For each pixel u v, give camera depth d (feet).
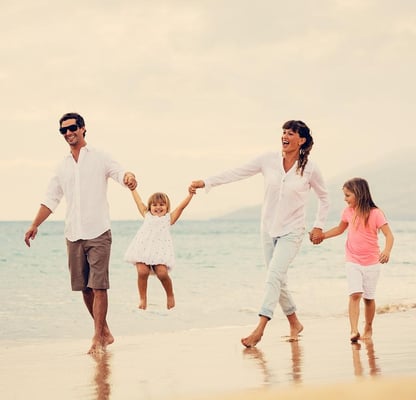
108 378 19.01
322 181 26.04
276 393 13.05
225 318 39.01
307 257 86.89
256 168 25.96
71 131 25.81
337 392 12.55
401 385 12.87
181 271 75.15
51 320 39.24
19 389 17.89
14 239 156.25
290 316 26.73
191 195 26.02
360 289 25.82
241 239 165.48
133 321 38.40
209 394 14.47
